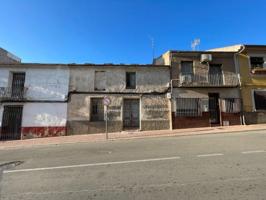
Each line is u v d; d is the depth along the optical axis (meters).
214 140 10.39
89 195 4.25
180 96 17.67
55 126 16.77
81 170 6.10
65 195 4.30
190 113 17.50
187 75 17.92
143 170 5.78
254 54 18.66
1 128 16.36
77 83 17.47
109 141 12.49
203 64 18.28
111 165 6.49
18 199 4.19
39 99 17.02
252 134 11.93
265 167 5.57
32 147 11.70
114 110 17.30
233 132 13.61
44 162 7.41
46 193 4.45
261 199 3.71
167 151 8.20
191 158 6.84
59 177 5.52
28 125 16.61
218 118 17.88
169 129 17.20
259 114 17.97
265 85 18.38
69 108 17.09
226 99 17.89
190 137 12.27
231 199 3.76
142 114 17.39
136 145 10.16
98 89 17.62
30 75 17.31
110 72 17.88
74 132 16.80
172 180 4.86
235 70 18.36
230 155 7.02
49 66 17.45
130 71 18.05
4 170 6.50
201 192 4.12
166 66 18.03
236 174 5.08
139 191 4.32
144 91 17.70
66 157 8.12
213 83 17.97
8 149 11.40
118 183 4.85
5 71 17.17
